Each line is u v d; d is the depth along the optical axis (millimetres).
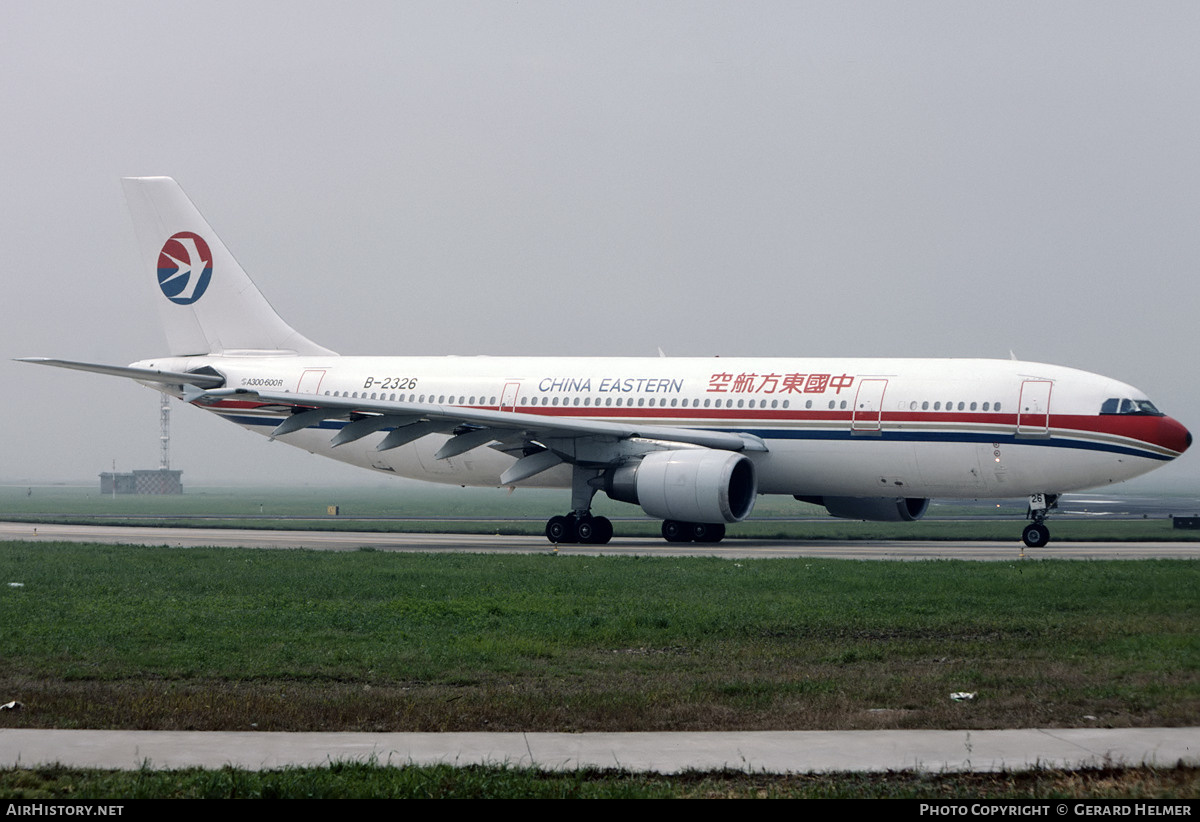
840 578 85438
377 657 54062
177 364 159375
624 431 129250
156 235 162000
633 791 32719
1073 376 122500
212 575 89375
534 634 60906
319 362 155625
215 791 32000
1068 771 34781
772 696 45562
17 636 59688
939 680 48500
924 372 126875
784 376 132250
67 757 36062
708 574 89438
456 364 150125
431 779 33250
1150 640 57469
